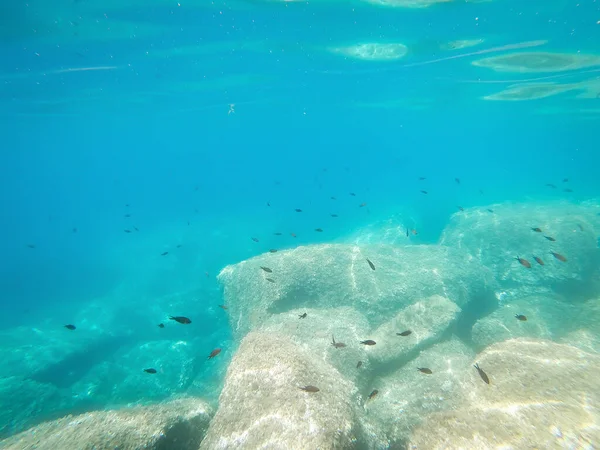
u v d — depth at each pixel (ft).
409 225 71.92
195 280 62.54
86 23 40.19
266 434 12.84
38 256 110.22
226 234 92.27
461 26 42.37
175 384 33.32
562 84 69.77
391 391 21.67
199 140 263.90
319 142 357.82
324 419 12.92
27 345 42.14
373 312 29.53
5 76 57.82
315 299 31.17
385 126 179.42
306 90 82.33
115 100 84.43
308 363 16.55
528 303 33.60
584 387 13.48
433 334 25.22
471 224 47.88
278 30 44.04
